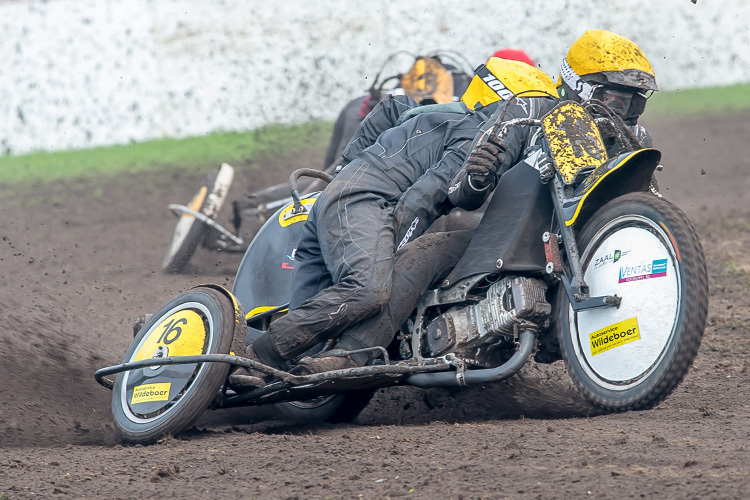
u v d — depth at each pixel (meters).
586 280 13.59
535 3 62.78
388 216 14.38
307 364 13.55
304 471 10.92
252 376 13.91
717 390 15.78
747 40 65.25
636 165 13.12
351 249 14.02
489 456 10.98
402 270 14.09
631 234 13.14
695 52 65.25
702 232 36.97
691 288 12.31
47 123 62.78
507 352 14.30
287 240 16.72
